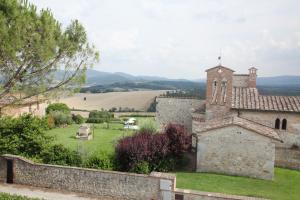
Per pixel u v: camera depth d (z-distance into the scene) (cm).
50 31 1424
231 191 1859
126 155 2098
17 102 1611
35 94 1560
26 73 1483
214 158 2281
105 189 1702
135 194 1653
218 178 2142
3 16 1303
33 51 1403
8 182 1870
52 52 1459
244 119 2692
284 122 2811
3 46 1310
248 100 2973
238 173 2245
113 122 4959
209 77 2984
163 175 1617
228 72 2933
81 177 1739
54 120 4212
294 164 2581
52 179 1792
